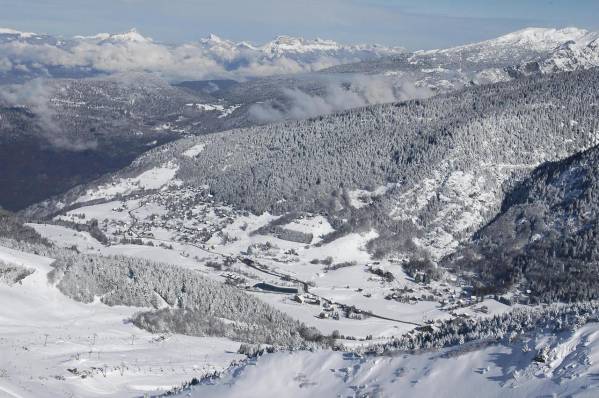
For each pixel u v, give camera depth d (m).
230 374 152.12
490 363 128.88
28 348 193.88
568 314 142.38
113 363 190.75
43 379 169.00
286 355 152.50
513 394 118.19
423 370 133.00
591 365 117.75
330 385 138.00
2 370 172.50
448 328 178.38
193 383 158.62
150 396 160.00
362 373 138.50
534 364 122.94
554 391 114.88
